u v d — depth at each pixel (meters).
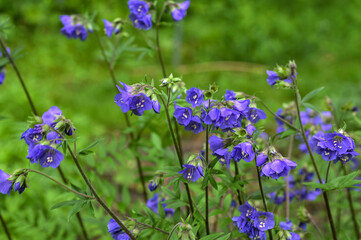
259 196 0.84
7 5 2.45
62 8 2.41
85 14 1.02
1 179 0.76
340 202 1.05
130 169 1.33
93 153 0.77
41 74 2.03
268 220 0.78
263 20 2.55
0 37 0.98
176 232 0.78
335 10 2.80
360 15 2.73
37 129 0.75
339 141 0.77
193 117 0.75
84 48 2.21
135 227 0.81
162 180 0.85
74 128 0.76
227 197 0.90
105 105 1.81
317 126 0.98
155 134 1.03
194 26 2.52
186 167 0.76
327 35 2.62
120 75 2.02
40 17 2.41
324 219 1.08
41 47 2.22
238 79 2.07
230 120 0.75
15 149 1.29
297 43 2.47
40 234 1.05
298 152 1.23
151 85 0.77
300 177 0.98
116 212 1.08
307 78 2.11
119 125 1.68
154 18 0.95
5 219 1.11
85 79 2.01
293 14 2.74
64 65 2.10
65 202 0.77
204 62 2.28
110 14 2.28
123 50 1.03
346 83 1.96
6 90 1.74
